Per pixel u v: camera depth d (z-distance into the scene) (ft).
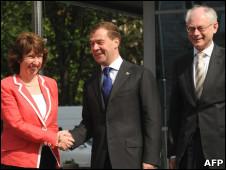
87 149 23.66
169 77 27.37
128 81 13.74
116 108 13.69
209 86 13.97
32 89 14.25
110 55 13.83
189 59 14.46
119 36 13.96
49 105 14.21
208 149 14.03
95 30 13.83
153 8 27.89
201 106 14.05
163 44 27.76
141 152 13.65
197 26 13.93
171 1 27.63
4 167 14.05
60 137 14.23
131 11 30.09
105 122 13.79
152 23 27.89
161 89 27.37
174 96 14.71
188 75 14.30
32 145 13.97
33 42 14.07
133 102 13.69
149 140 13.47
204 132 14.01
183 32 27.43
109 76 13.92
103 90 13.91
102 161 13.79
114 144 13.61
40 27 18.92
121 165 13.53
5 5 43.68
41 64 14.34
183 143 14.33
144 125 13.65
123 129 13.61
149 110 13.56
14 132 13.92
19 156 13.88
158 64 27.81
